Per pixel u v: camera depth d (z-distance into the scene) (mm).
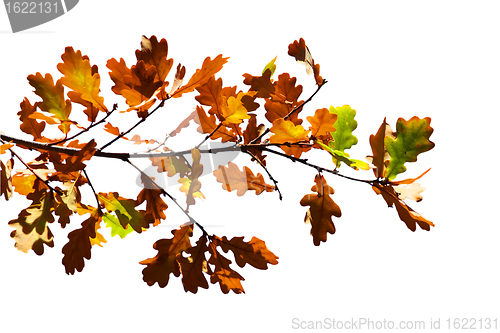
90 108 2010
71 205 1996
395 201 1989
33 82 1986
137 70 1946
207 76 1982
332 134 2035
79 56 1932
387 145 1988
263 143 2047
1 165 1939
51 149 2002
